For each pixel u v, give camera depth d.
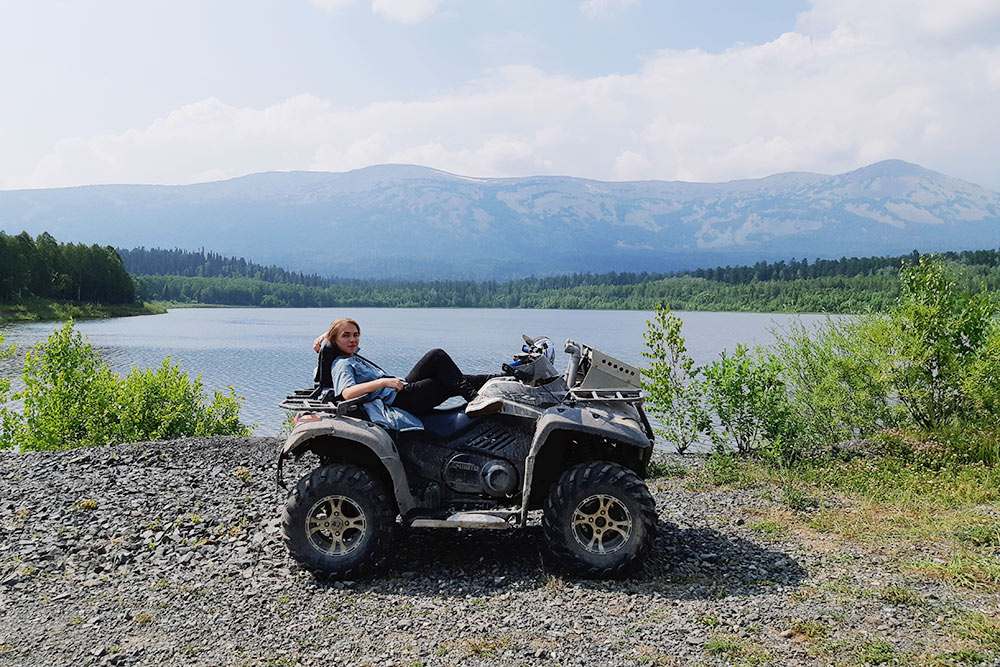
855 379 9.40
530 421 5.56
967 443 8.39
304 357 57.56
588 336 94.31
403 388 5.58
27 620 4.57
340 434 5.29
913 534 5.96
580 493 5.15
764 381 9.37
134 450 9.33
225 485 7.85
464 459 5.57
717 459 8.82
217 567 5.50
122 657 4.03
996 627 4.19
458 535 6.21
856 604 4.59
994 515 6.34
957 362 8.88
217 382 39.72
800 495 7.12
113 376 13.48
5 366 35.09
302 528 5.23
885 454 8.61
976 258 128.25
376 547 5.21
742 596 4.78
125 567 5.56
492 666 3.87
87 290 147.25
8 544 6.05
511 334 104.44
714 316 189.75
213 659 4.00
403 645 4.13
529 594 4.89
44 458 9.05
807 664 3.83
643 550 5.11
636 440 5.28
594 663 3.89
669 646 4.07
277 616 4.58
